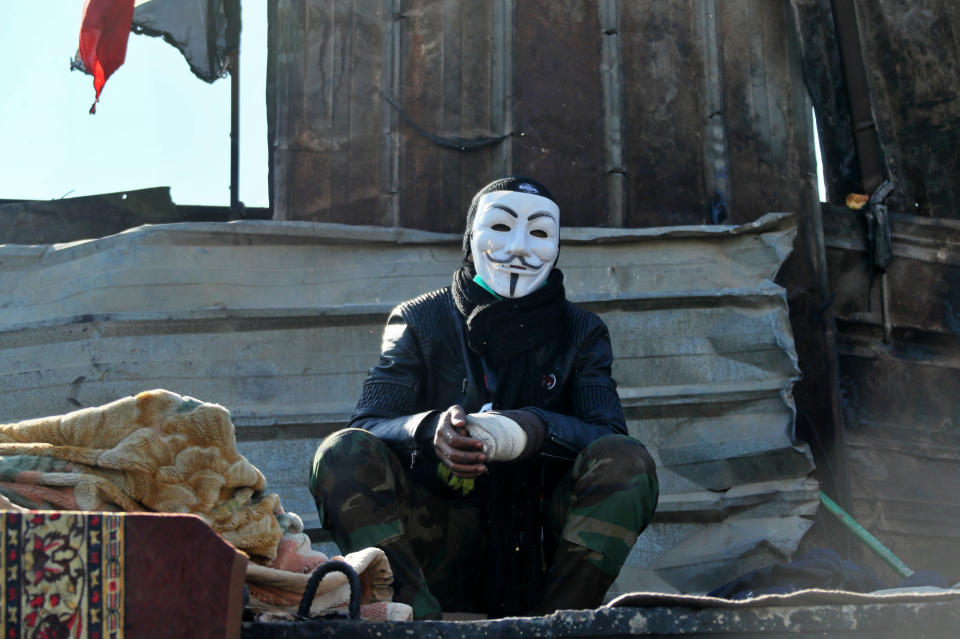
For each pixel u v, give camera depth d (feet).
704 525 17.29
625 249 18.45
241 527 8.22
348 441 9.88
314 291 17.99
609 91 20.36
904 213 21.95
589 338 11.29
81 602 6.17
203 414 8.28
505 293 11.16
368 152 20.06
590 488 9.73
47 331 17.66
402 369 11.03
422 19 20.47
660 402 17.65
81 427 8.09
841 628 7.57
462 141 19.97
